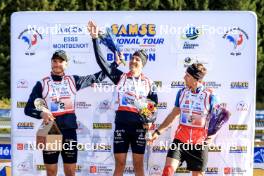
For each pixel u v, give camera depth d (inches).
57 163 248.5
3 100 772.0
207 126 243.4
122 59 242.2
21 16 241.9
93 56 242.8
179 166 249.6
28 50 243.0
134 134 244.8
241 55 241.4
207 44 241.3
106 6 884.0
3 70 818.8
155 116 243.8
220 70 241.8
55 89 243.6
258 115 458.3
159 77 242.5
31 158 247.9
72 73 243.4
